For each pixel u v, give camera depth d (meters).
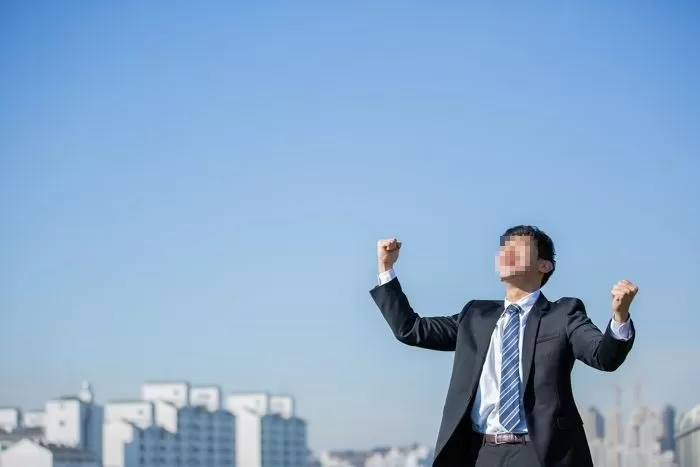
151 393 118.19
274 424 119.31
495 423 4.88
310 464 144.50
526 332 4.94
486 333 5.02
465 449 4.96
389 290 5.33
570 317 4.91
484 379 4.95
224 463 111.38
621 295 4.58
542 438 4.76
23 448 77.38
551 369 4.86
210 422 109.69
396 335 5.28
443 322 5.27
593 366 4.74
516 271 5.05
